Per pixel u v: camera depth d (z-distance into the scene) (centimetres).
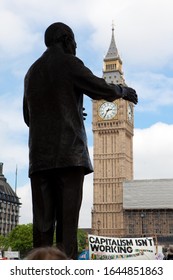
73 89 881
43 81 891
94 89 876
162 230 17362
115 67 18975
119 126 18175
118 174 17950
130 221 17650
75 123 877
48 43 930
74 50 948
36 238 881
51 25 934
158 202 17600
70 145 861
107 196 17862
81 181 880
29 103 910
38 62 912
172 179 17762
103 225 17638
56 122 870
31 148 891
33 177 893
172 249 1650
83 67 880
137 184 17862
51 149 865
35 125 891
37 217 884
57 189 888
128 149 19038
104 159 18150
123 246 2411
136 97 966
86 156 884
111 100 908
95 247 2369
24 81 948
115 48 19250
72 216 862
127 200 17738
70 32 935
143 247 2425
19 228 14375
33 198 898
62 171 867
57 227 896
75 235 862
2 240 16188
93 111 18575
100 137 18350
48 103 880
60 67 882
